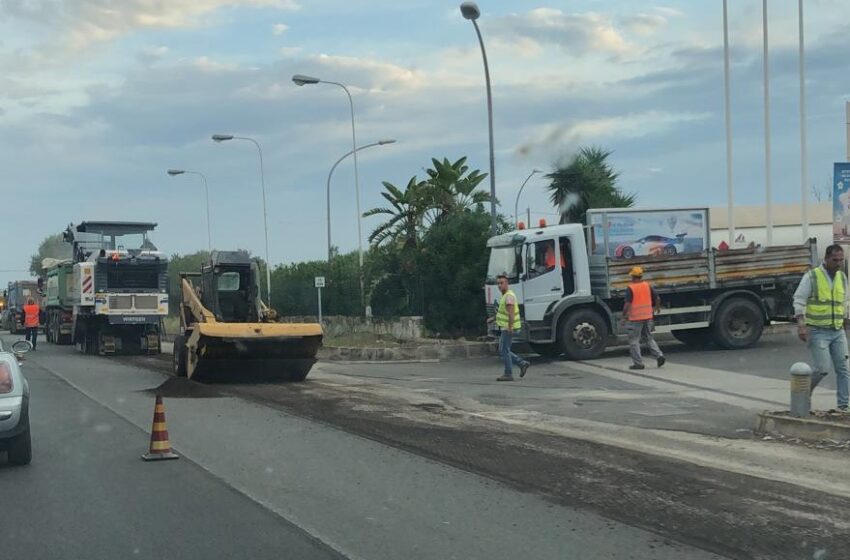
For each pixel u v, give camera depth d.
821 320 10.23
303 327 17.25
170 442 10.48
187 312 19.89
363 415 12.53
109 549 6.19
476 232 25.83
